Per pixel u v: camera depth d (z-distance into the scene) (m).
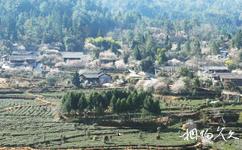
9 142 176.88
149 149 169.12
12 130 194.62
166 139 180.88
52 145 174.62
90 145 172.75
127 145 172.75
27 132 191.25
